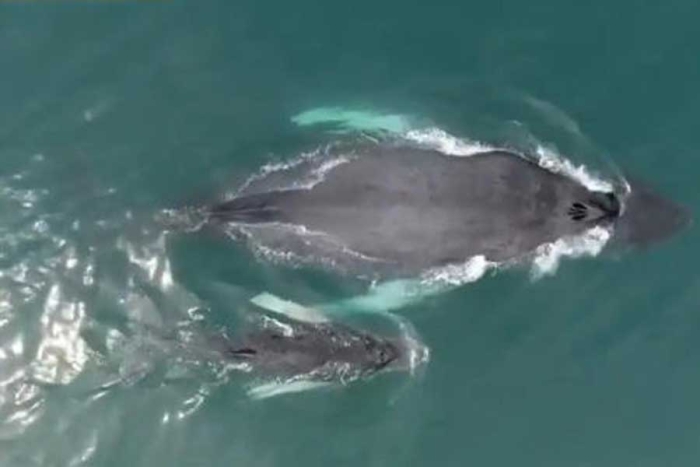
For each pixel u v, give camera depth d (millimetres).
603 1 35906
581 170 34562
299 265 33312
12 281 32656
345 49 35438
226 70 35125
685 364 33781
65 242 33062
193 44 35188
